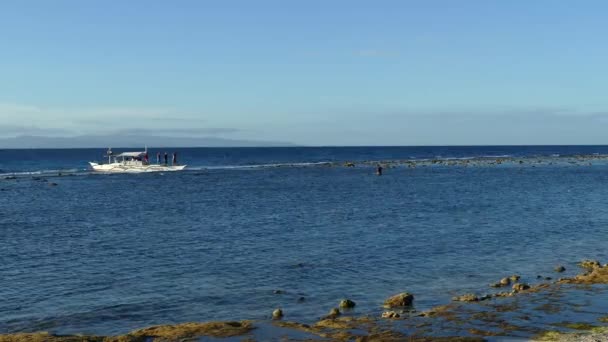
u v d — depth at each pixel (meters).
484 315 22.12
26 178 104.38
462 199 69.00
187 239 41.34
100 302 25.58
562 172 121.12
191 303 25.41
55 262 33.75
